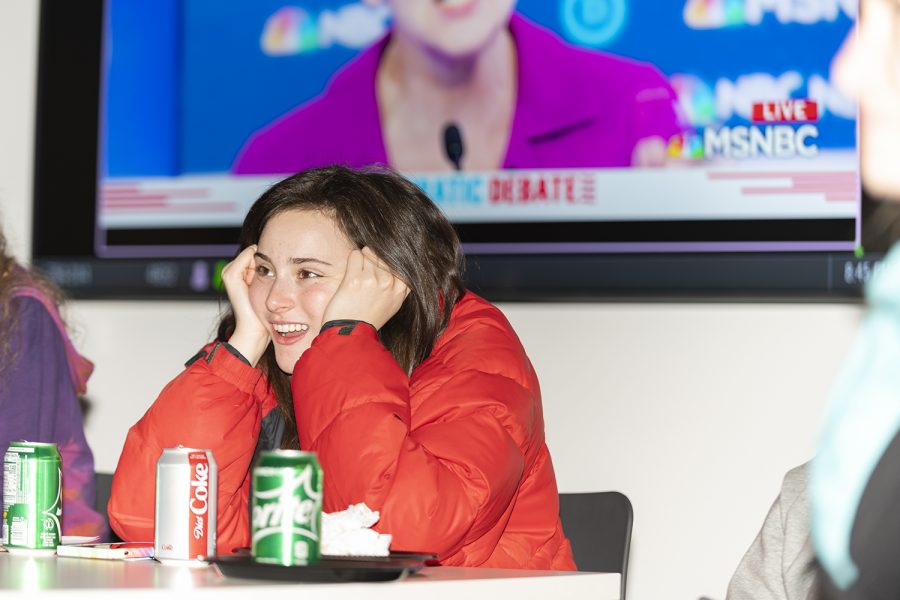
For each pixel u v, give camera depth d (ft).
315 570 11.35
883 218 24.62
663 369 25.77
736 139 25.54
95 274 29.27
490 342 17.12
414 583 11.71
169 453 13.30
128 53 29.60
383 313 16.65
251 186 28.58
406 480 14.25
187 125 29.09
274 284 16.80
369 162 27.81
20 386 19.62
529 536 17.08
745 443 25.18
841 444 12.62
